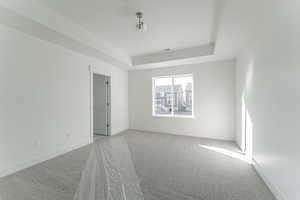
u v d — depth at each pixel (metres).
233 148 3.32
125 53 4.21
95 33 3.02
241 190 1.80
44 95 2.65
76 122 3.32
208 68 4.22
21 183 1.93
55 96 2.85
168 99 4.97
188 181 1.99
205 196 1.69
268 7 1.77
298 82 1.29
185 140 3.97
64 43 2.80
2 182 1.95
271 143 1.80
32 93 2.46
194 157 2.81
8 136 2.16
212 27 2.81
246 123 2.88
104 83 4.57
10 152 2.18
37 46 2.53
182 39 3.34
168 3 2.10
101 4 2.10
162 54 4.18
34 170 2.27
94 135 4.54
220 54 3.56
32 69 2.46
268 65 1.87
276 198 1.65
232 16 1.98
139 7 2.18
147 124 5.14
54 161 2.60
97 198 1.62
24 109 2.35
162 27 2.80
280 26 1.58
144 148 3.32
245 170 2.30
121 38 3.27
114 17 2.44
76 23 2.63
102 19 2.50
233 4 1.74
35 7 2.00
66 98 3.08
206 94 4.27
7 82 2.15
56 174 2.15
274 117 1.72
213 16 2.43
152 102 5.06
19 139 2.29
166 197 1.67
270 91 1.82
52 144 2.79
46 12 2.14
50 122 2.75
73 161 2.60
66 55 3.08
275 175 1.69
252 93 2.50
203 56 3.72
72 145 3.21
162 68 4.85
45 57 2.66
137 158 2.75
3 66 2.10
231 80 3.96
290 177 1.40
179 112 4.82
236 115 3.78
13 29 2.21
